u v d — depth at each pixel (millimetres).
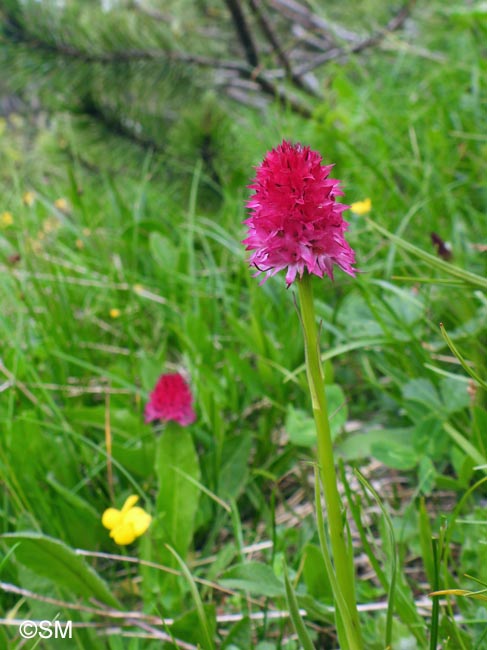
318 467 139
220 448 253
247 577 183
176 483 218
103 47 447
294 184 130
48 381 323
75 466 256
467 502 222
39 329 338
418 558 225
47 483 247
